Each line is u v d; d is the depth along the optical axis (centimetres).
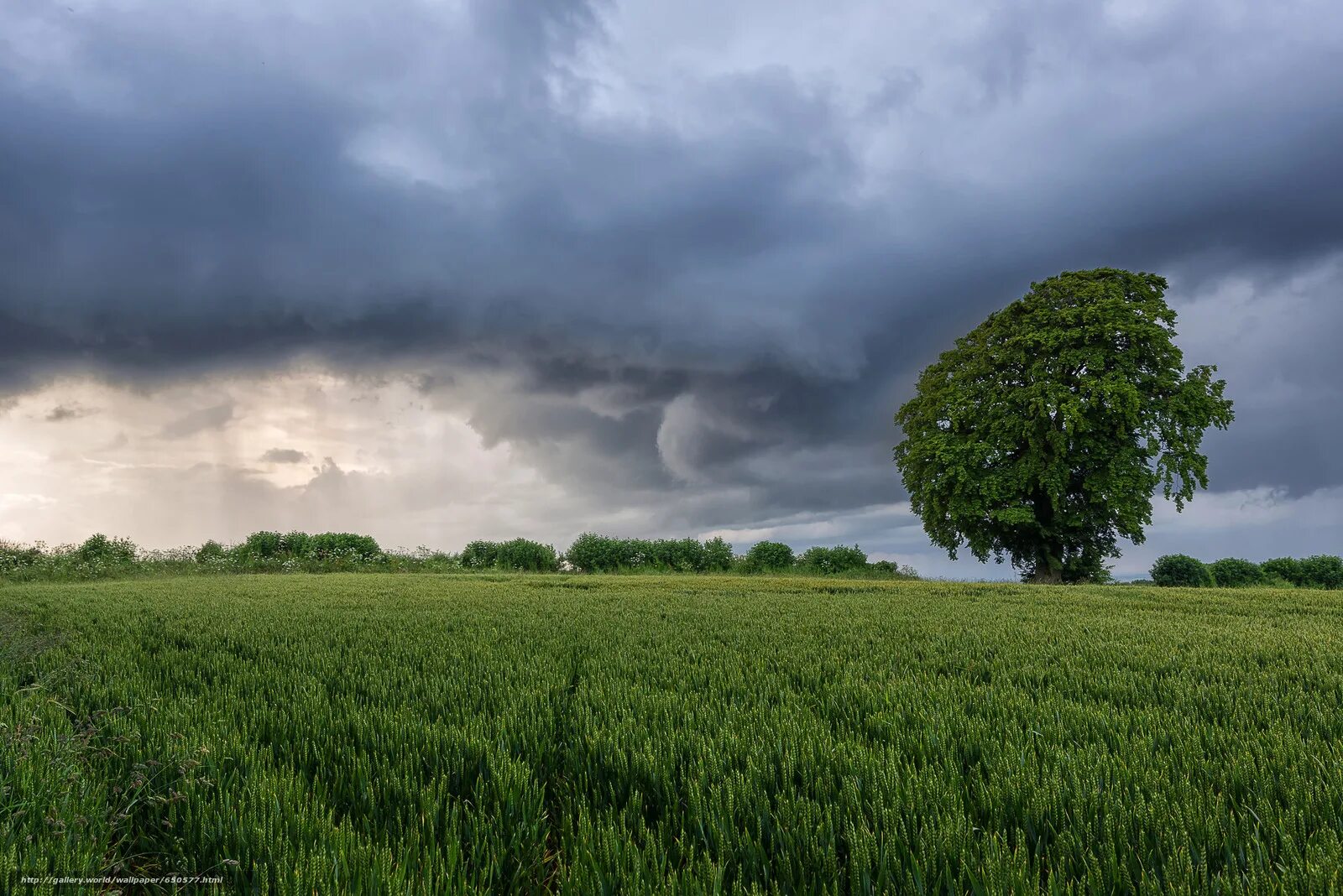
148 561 2736
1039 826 235
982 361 2644
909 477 2867
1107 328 2380
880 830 224
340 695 449
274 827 228
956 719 365
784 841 222
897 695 432
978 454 2511
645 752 302
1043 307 2597
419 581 2061
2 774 286
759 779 274
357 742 338
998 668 562
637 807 254
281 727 363
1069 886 187
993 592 1566
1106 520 2447
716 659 578
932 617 965
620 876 202
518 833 239
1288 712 398
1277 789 268
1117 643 697
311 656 605
